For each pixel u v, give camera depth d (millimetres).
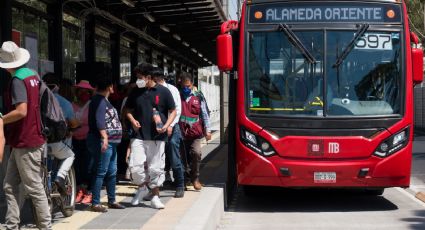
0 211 8031
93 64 12664
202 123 10484
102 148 8102
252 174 9711
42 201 6543
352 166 9484
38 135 6473
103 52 16219
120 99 11609
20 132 6363
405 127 9664
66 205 7895
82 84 10008
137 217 7895
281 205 11062
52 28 12742
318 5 9891
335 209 10547
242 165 9789
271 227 8883
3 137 5918
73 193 8023
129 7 15234
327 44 9789
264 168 9641
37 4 12047
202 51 27250
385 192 12586
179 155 9664
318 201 11477
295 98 9719
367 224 9078
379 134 9586
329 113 9633
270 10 9969
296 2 9898
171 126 8727
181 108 10234
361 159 9547
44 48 12414
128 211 8398
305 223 9188
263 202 11453
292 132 9633
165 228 7090
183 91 10305
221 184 10969
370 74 9750
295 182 9586
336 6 9875
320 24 9836
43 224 6590
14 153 6500
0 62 6367
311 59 9758
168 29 19531
